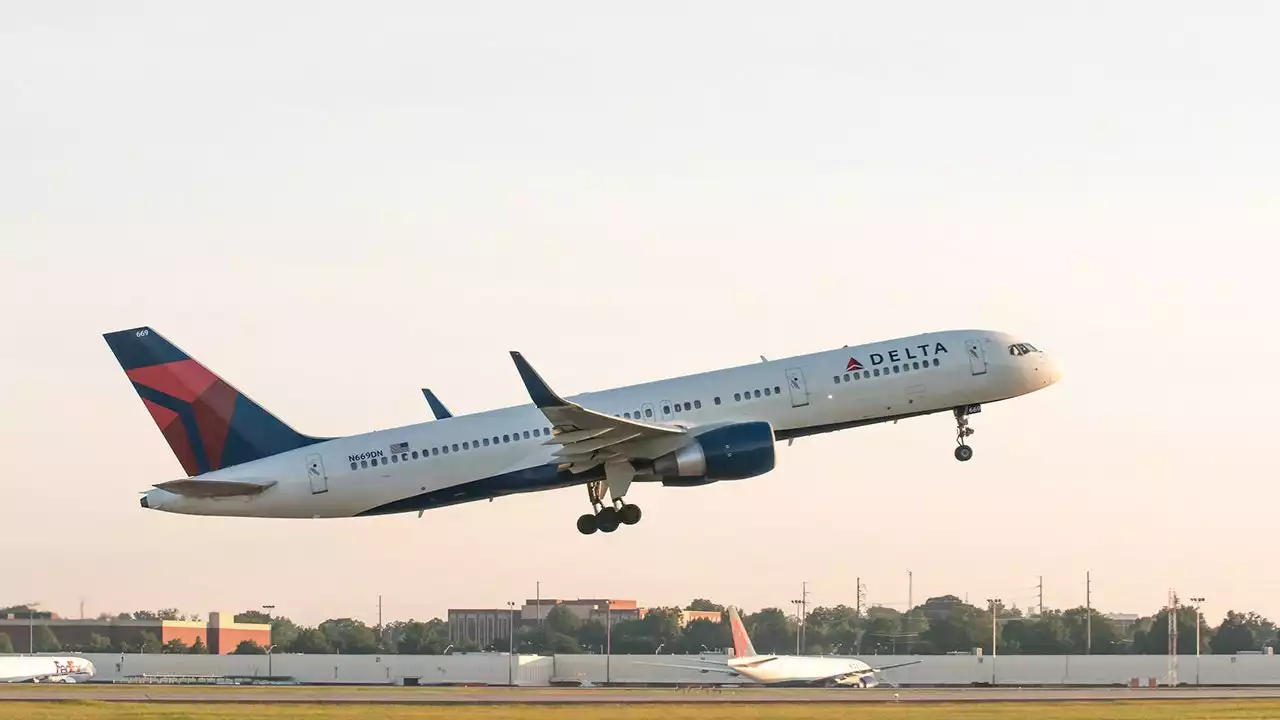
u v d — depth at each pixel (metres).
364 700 148.75
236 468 176.62
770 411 177.75
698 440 169.38
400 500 174.88
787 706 145.00
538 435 175.12
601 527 180.12
